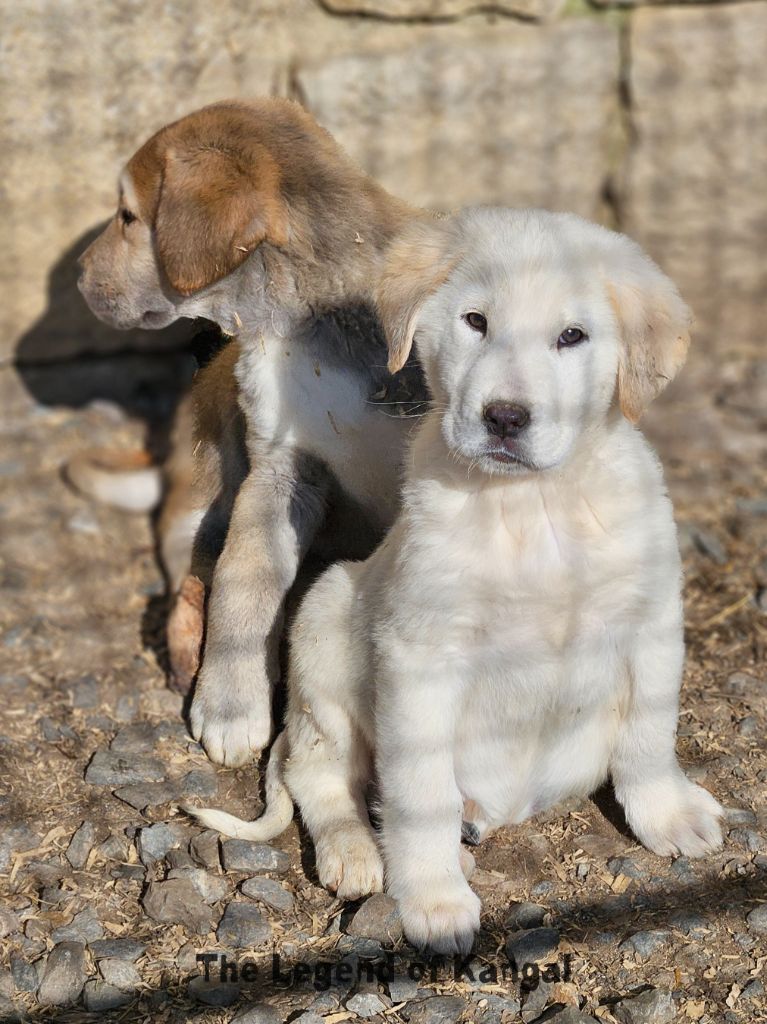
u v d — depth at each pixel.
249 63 1.94
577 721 1.27
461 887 1.22
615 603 1.22
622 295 1.19
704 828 1.29
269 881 1.27
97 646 1.57
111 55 1.88
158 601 1.66
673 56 2.02
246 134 1.47
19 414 2.02
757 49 2.02
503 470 1.17
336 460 1.44
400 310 1.23
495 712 1.25
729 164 2.08
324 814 1.29
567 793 1.32
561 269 1.18
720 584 1.63
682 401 2.03
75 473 1.83
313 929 1.24
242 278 1.46
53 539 1.76
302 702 1.31
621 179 2.09
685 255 2.12
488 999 1.18
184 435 1.70
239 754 1.40
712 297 2.15
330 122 1.97
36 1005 1.19
